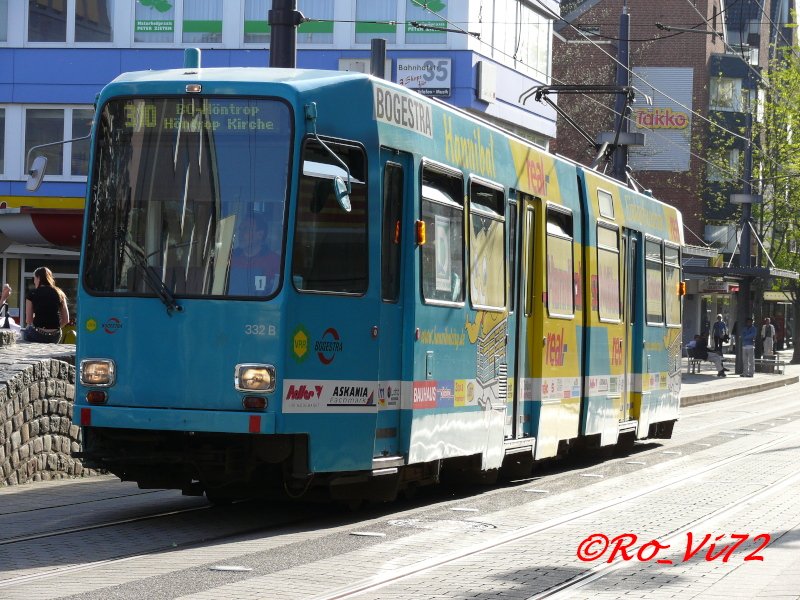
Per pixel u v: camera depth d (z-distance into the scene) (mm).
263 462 14227
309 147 14109
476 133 17703
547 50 51188
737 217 72312
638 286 26125
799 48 73625
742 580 11609
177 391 13945
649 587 11211
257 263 13906
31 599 9906
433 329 16062
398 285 15375
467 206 17203
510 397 18875
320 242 14219
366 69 43188
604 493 18797
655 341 27266
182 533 13875
